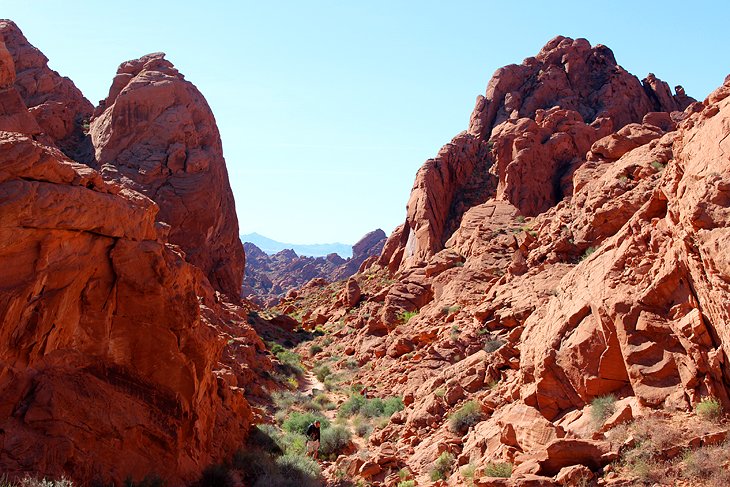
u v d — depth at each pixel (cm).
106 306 1438
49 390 1264
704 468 1069
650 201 1659
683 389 1284
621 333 1426
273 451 1950
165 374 1495
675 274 1388
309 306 6856
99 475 1277
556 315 1734
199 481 1518
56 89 6869
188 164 5938
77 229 1369
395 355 3453
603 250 1781
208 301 3688
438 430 1925
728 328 1183
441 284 4225
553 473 1187
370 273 6794
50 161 1330
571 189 5394
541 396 1608
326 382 3356
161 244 1598
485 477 1182
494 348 2500
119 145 5931
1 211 1217
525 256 3678
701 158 1389
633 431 1228
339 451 2072
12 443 1175
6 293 1213
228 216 6372
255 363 3206
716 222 1256
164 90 6144
